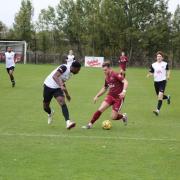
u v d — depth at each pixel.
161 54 26.48
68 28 129.38
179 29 119.56
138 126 21.27
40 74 62.12
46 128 20.12
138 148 16.36
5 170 13.20
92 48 123.31
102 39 121.69
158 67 26.19
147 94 37.31
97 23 120.69
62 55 118.38
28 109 26.41
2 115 23.94
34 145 16.53
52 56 118.12
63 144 16.78
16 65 95.50
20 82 46.97
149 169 13.60
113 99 20.55
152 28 117.94
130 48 119.56
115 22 119.44
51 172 13.09
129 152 15.71
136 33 117.25
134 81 53.91
